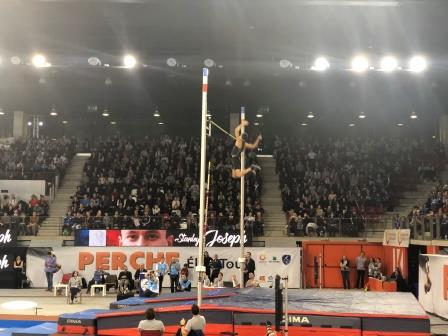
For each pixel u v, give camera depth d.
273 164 41.16
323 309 13.84
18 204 33.94
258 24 27.83
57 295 26.92
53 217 33.50
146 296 21.84
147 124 44.94
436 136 42.16
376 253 30.47
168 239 30.36
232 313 13.68
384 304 15.11
